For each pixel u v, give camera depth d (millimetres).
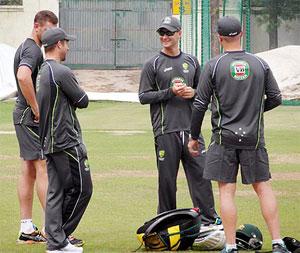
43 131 17500
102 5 84062
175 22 19703
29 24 80688
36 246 19016
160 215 18406
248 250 18125
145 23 84438
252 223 21688
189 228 18188
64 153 17344
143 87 19734
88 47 84125
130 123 47031
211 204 19625
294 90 61594
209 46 55281
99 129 44250
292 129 43938
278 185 27719
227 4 61781
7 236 20266
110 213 23156
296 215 22859
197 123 17438
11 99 61281
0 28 80625
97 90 71562
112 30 84312
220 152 16953
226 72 16828
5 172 30406
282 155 34656
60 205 17531
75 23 84062
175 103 19578
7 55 66375
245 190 26562
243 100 16828
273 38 80438
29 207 19578
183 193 26188
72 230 17703
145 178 28953
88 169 17625
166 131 19609
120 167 31406
